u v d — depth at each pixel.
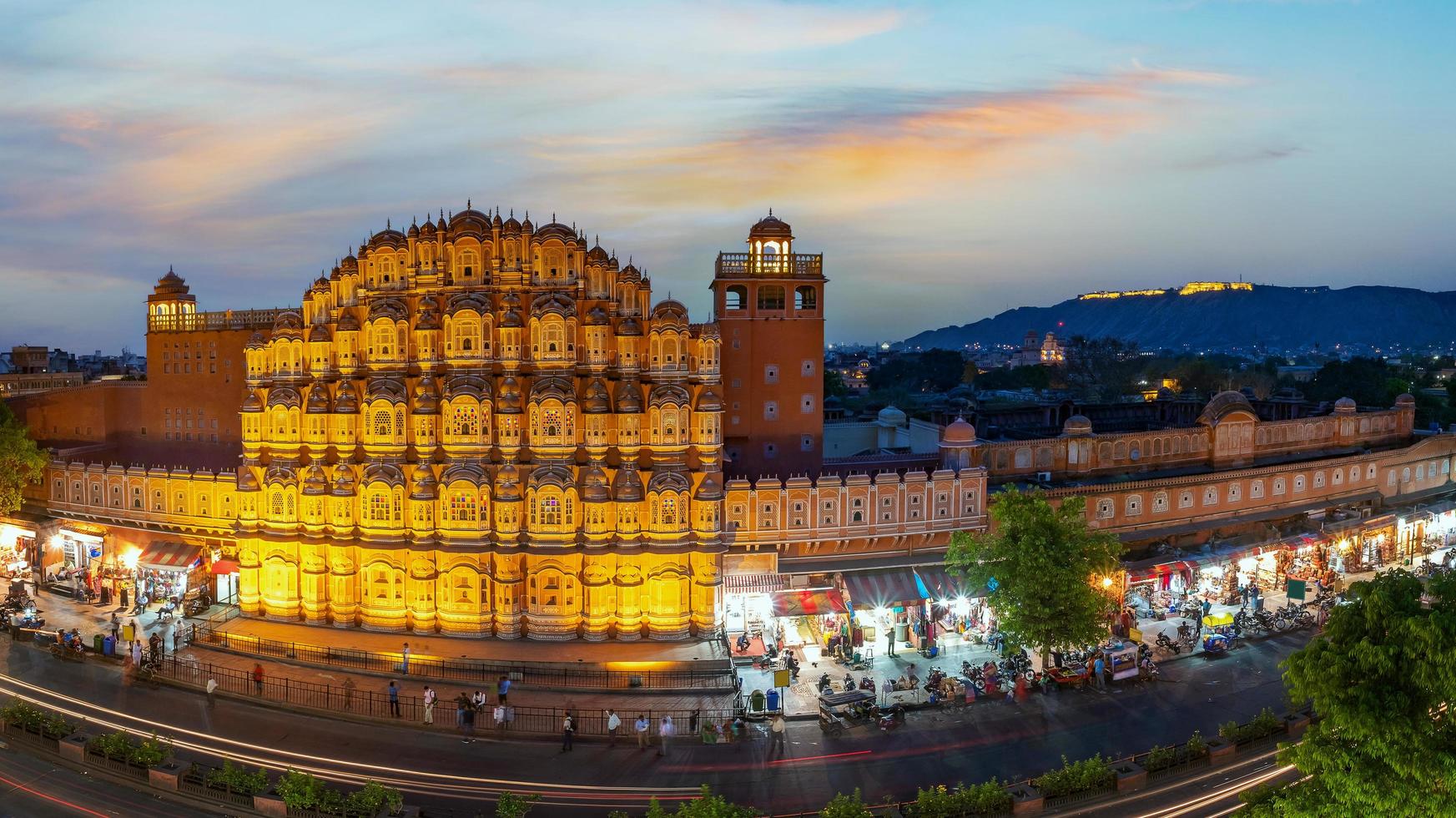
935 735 50.06
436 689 55.59
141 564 71.00
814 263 76.44
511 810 37.81
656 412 63.47
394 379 64.62
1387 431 100.69
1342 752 30.84
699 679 56.59
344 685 54.53
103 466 74.44
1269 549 76.19
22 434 74.94
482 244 65.50
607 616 62.62
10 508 75.31
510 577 62.56
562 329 64.00
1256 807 33.66
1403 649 30.25
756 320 75.56
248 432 67.75
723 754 48.00
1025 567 55.12
